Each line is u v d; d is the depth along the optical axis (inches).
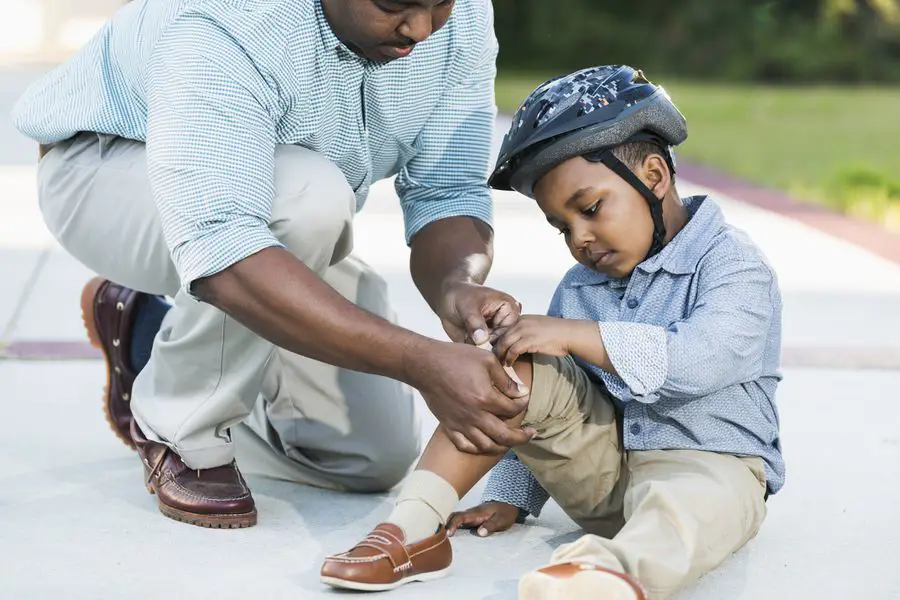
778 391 179.8
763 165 484.7
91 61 134.7
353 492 140.0
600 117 115.9
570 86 118.3
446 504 113.3
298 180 121.3
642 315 121.2
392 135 131.3
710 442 118.8
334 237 124.0
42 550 118.3
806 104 791.1
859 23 1007.0
